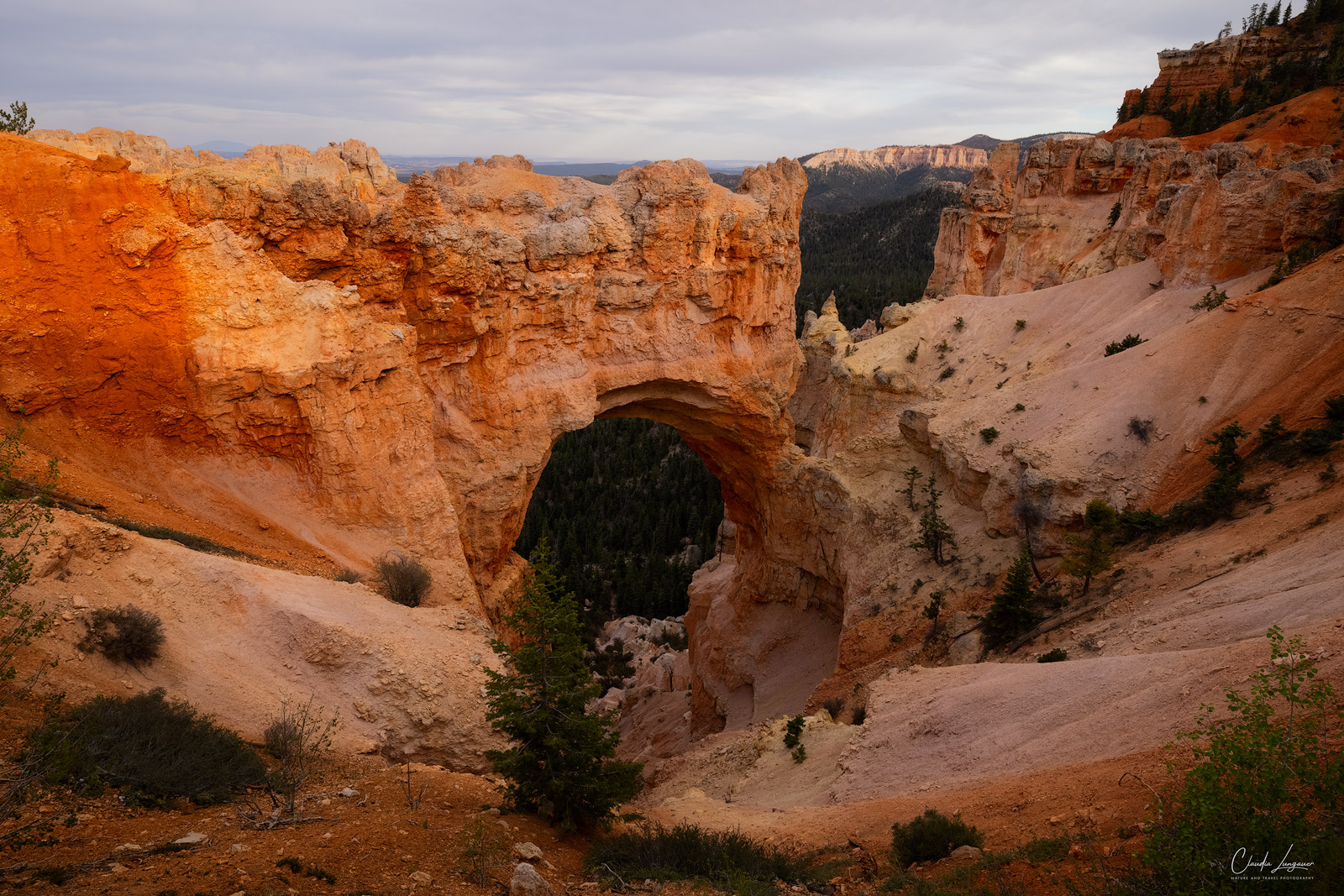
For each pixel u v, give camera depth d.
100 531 18.98
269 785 13.93
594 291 44.47
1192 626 23.72
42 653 15.04
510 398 40.34
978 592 39.44
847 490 50.34
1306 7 113.19
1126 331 49.25
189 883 9.98
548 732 15.96
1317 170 51.25
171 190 29.12
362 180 37.84
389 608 24.03
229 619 20.22
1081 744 19.03
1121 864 11.73
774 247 51.22
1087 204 79.44
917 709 26.16
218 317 28.33
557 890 12.67
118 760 12.86
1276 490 31.31
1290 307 40.22
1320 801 9.88
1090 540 32.81
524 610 16.44
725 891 13.58
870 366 55.72
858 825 19.08
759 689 51.78
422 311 36.31
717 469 59.62
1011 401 46.50
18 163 26.08
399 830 13.15
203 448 28.70
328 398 29.75
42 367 25.98
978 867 13.61
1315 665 16.27
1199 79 116.38
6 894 9.08
